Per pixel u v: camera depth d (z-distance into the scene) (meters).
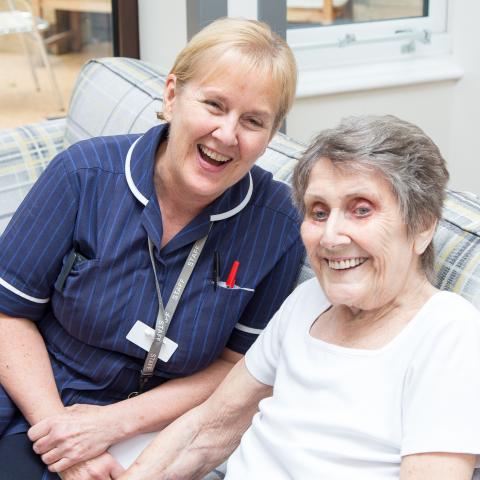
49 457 1.74
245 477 1.48
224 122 1.61
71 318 1.78
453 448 1.21
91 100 2.50
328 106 3.49
